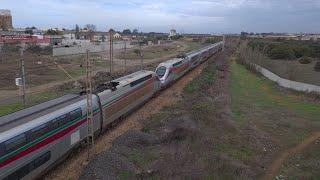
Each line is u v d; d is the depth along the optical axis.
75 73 70.88
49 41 135.75
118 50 129.38
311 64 91.81
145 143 28.56
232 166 25.02
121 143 27.69
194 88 52.78
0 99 45.94
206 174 22.88
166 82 52.00
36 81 60.12
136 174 22.39
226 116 39.41
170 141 29.33
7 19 194.88
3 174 18.27
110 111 31.95
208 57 103.88
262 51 106.50
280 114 43.97
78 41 153.38
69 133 24.92
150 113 39.38
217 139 31.31
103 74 66.69
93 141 27.97
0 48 100.31
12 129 19.70
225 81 65.12
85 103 27.59
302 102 51.25
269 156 29.70
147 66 83.38
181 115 37.16
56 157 23.39
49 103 26.25
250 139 32.66
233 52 139.88
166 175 22.36
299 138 35.03
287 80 62.03
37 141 21.14
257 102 50.19
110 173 21.91
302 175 25.86
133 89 38.06
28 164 20.33
